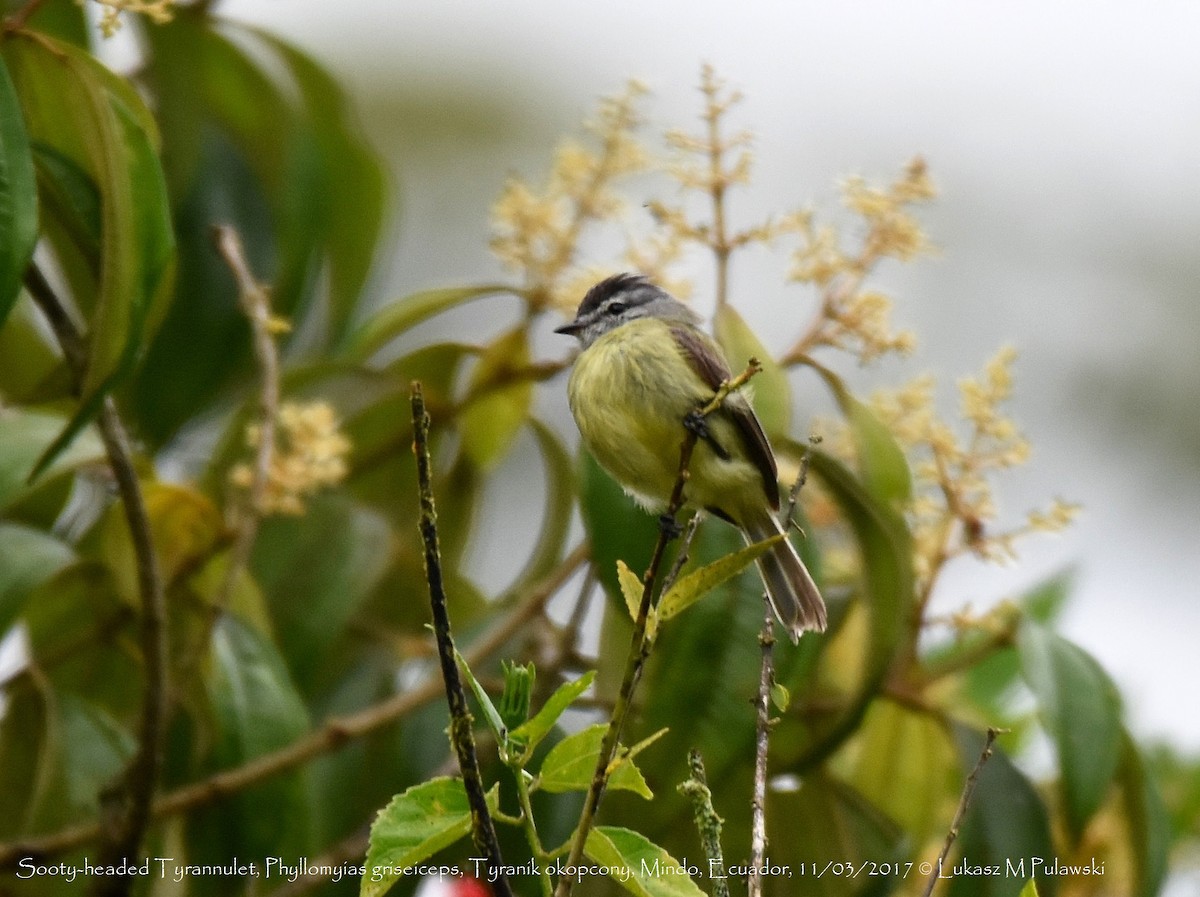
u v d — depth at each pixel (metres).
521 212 10.20
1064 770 8.63
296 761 8.95
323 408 9.33
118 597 9.96
